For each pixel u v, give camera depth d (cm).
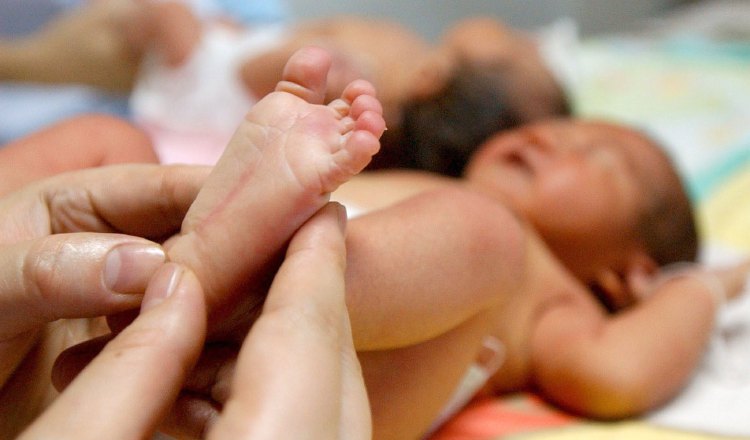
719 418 78
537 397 85
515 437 74
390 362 57
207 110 142
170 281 38
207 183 42
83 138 66
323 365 34
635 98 155
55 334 49
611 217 100
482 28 143
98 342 42
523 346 85
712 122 142
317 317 36
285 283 37
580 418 80
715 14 207
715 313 91
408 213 55
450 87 131
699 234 111
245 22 170
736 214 120
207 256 41
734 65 168
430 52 141
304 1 192
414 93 130
